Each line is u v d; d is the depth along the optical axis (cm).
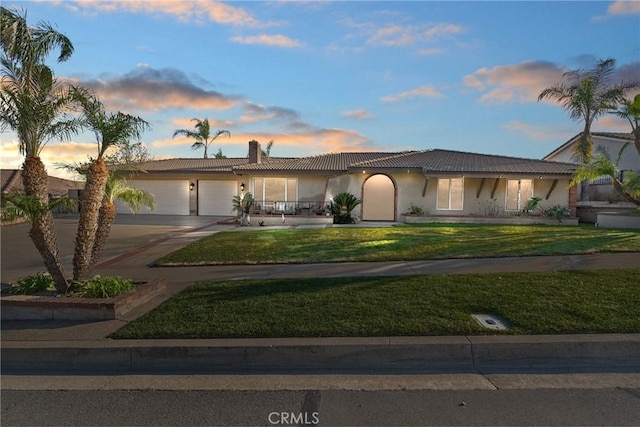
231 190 2669
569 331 464
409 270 796
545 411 334
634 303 547
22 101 577
